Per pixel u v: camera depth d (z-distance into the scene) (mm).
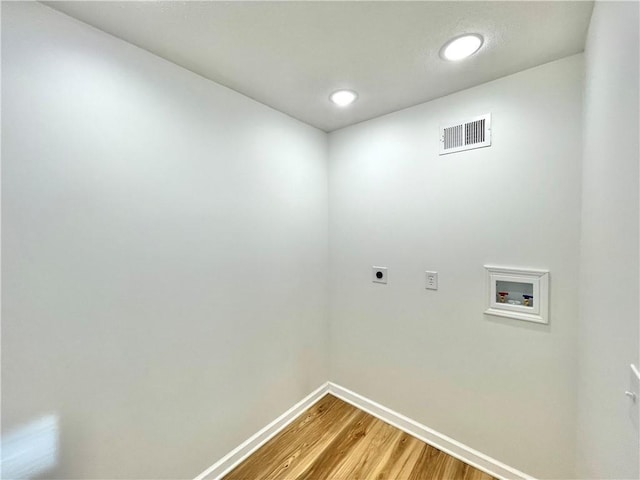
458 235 1659
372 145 2047
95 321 1133
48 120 1013
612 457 842
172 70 1365
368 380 2123
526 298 1458
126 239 1214
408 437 1864
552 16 1066
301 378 2121
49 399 1029
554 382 1379
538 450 1430
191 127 1440
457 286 1671
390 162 1951
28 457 991
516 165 1457
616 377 799
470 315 1629
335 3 1006
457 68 1419
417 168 1820
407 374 1904
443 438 1743
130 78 1221
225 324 1608
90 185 1111
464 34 1173
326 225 2334
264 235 1828
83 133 1092
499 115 1504
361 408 2164
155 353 1314
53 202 1026
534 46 1244
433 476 1558
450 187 1682
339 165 2256
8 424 951
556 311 1362
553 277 1366
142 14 1055
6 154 933
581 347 1243
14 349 958
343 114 1974
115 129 1176
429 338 1796
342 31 1157
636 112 643
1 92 923
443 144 1705
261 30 1148
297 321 2080
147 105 1275
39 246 1001
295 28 1139
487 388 1581
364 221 2107
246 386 1727
